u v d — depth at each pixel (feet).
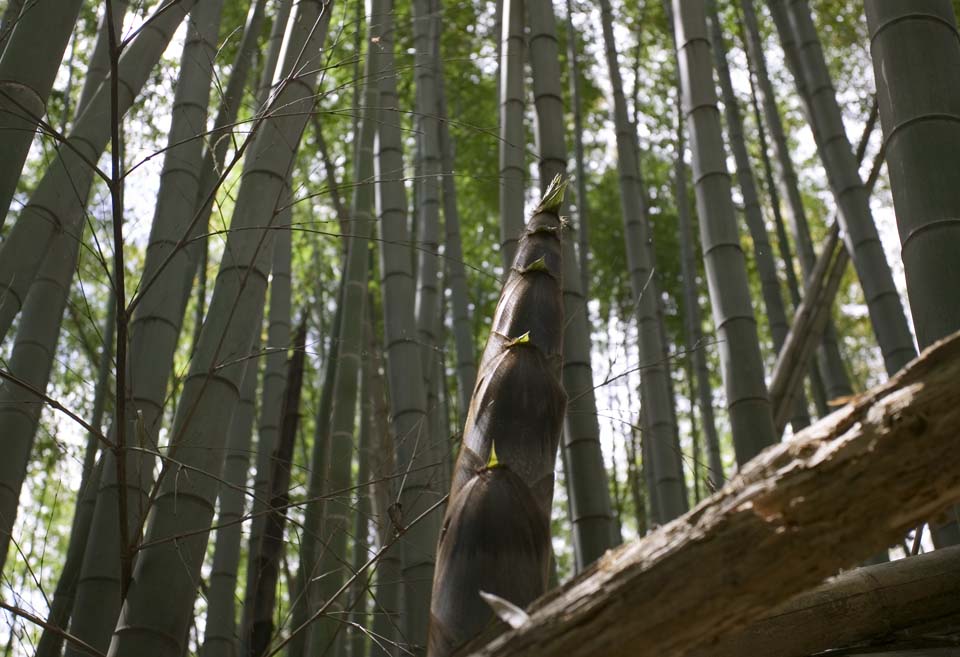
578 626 3.27
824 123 16.03
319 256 22.75
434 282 17.71
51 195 9.70
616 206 26.48
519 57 13.44
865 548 3.13
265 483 16.34
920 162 6.93
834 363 18.24
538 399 4.62
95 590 9.35
